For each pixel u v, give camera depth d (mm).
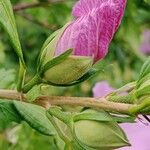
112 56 420
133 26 399
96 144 154
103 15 152
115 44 415
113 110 155
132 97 155
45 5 355
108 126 153
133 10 386
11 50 420
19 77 166
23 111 184
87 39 155
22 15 369
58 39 160
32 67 430
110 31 153
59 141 178
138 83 157
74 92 400
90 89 406
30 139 274
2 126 258
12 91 167
